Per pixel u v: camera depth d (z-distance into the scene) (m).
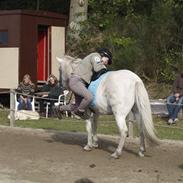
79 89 11.25
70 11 23.38
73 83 11.34
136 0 24.94
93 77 11.39
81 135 13.96
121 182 9.18
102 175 9.67
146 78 21.19
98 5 24.69
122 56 21.19
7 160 10.98
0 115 18.48
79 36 22.95
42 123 16.33
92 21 24.02
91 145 11.98
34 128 15.18
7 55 20.34
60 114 12.73
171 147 12.50
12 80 20.23
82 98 11.45
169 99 16.47
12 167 10.34
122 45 21.95
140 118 11.01
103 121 16.56
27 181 9.23
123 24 23.33
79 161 10.88
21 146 12.58
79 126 15.80
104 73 11.35
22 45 20.17
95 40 23.00
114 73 11.08
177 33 21.73
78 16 23.09
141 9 24.86
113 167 10.32
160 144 11.96
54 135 14.14
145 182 9.20
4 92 19.91
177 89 16.55
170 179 9.43
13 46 20.22
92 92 11.24
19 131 14.80
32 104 18.23
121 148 11.09
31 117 17.22
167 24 21.55
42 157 11.28
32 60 20.50
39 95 18.38
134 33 22.53
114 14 24.36
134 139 13.21
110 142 13.14
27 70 20.33
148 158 11.24
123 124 10.82
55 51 21.39
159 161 10.96
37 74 20.80
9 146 12.57
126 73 10.98
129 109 10.83
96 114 11.91
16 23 20.12
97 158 11.19
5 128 15.23
